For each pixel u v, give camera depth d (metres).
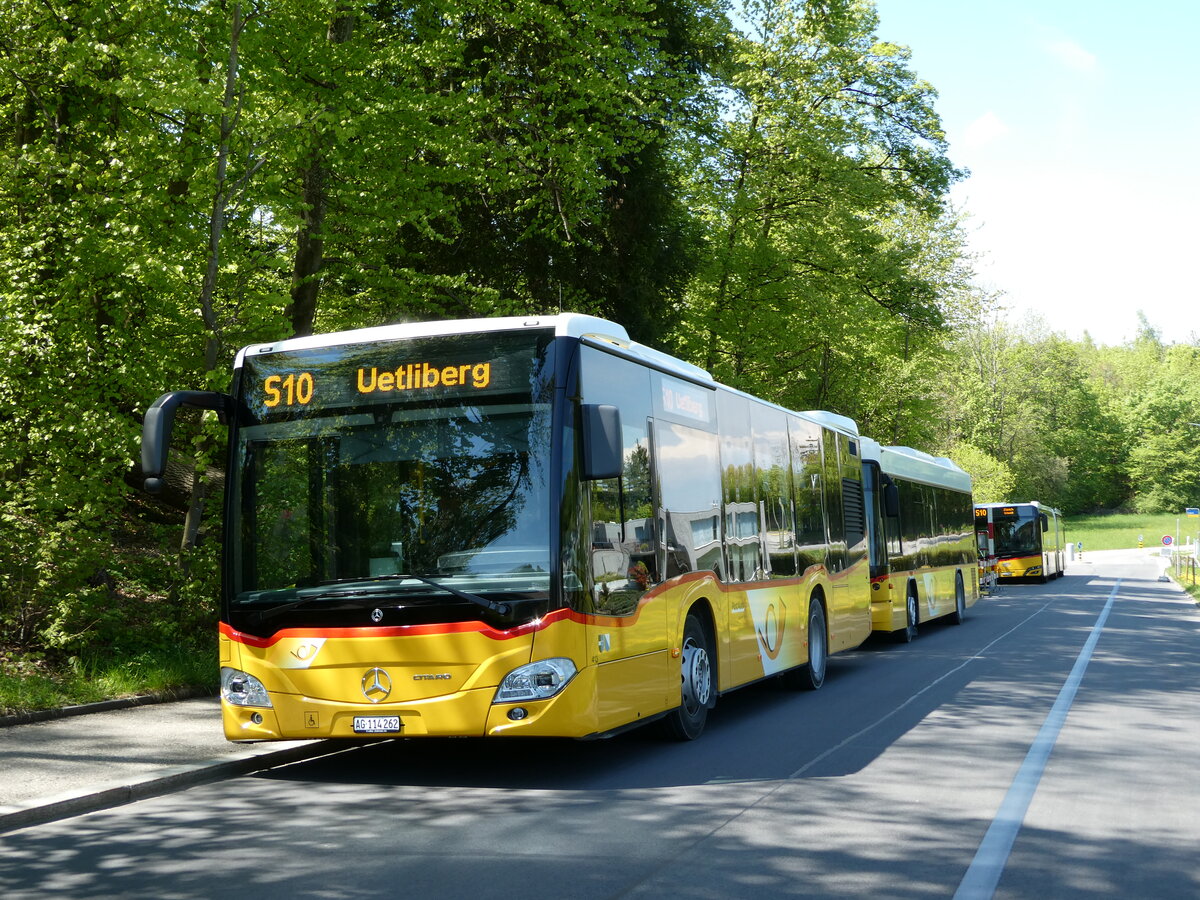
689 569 10.65
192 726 10.86
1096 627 25.03
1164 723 11.08
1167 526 117.62
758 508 12.90
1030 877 5.84
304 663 8.59
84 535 13.28
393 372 8.95
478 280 23.33
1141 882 5.75
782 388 37.34
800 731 10.91
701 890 5.64
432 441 8.77
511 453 8.61
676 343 27.39
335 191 17.92
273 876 6.09
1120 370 151.75
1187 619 27.73
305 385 9.10
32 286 13.79
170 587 14.59
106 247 13.66
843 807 7.50
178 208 14.99
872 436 46.66
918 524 23.39
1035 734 10.43
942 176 34.38
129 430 13.63
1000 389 92.25
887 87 33.91
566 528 8.47
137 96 13.88
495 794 8.28
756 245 32.31
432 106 17.73
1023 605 34.94
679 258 26.58
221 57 15.45
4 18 14.80
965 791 7.96
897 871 5.96
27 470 13.70
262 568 8.88
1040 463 95.25
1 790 8.05
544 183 21.08
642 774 8.93
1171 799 7.68
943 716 11.66
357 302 21.70
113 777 8.52
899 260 35.50
